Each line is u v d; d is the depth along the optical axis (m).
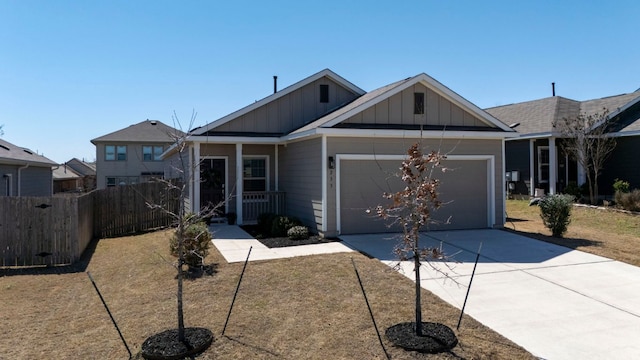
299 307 6.23
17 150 21.69
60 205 9.64
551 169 17.92
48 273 8.88
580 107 20.45
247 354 4.92
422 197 5.23
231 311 6.11
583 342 5.11
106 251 10.90
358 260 8.64
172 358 4.80
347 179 11.45
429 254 5.89
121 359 4.90
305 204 12.53
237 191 13.85
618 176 17.58
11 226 9.49
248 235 11.93
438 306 6.22
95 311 6.51
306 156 12.45
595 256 9.19
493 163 12.63
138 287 7.51
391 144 11.73
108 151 35.38
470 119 12.70
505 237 11.25
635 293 6.84
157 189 14.74
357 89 15.90
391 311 6.02
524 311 6.08
